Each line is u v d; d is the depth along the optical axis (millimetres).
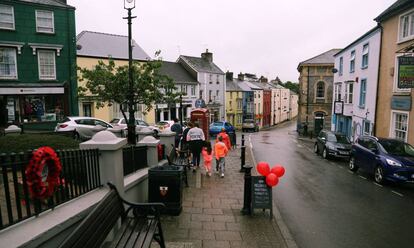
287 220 7344
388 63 17719
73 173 4457
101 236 3670
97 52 27828
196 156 11383
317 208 8312
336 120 30609
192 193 8672
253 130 46031
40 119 22578
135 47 32000
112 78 13648
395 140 12609
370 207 8461
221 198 8203
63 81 23531
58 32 23156
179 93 16172
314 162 16406
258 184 6852
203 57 51531
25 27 21672
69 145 7965
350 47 25297
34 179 3449
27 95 22047
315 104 39594
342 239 6262
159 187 6719
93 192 4906
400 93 16172
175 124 14172
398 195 9812
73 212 3916
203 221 6508
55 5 22812
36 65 22281
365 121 21141
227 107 53594
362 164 12914
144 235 4199
